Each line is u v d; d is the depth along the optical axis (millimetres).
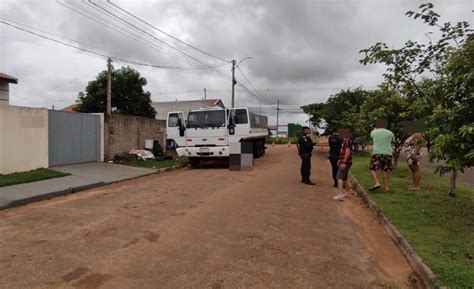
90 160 16094
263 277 4453
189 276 4453
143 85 35812
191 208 8094
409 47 7746
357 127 17203
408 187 9883
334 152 11328
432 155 6023
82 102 34094
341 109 26516
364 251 5484
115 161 17047
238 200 9016
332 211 8055
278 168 16812
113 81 33750
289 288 4172
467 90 5805
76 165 14859
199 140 16688
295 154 27031
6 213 7840
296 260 5031
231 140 16422
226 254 5215
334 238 6082
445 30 6852
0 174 11578
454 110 5984
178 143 17031
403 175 12562
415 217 6754
